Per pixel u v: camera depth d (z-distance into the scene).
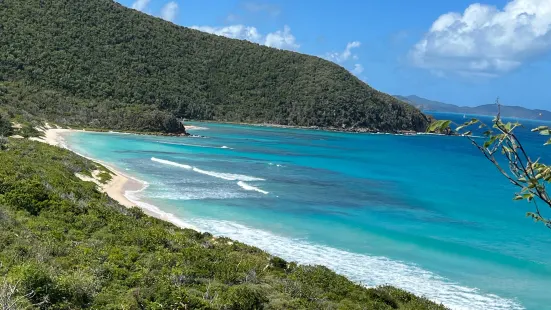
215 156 72.69
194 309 14.12
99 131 94.38
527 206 45.75
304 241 31.86
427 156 93.31
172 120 107.44
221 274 19.12
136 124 103.25
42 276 12.55
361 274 26.25
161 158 65.44
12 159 34.91
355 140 125.69
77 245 19.39
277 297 17.52
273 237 32.22
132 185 45.16
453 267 28.30
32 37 126.50
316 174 61.31
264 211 39.16
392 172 67.69
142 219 30.61
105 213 27.03
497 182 61.22
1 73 108.12
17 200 24.00
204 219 35.41
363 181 58.00
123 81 136.25
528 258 30.34
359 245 31.72
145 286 15.35
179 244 23.69
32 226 20.64
